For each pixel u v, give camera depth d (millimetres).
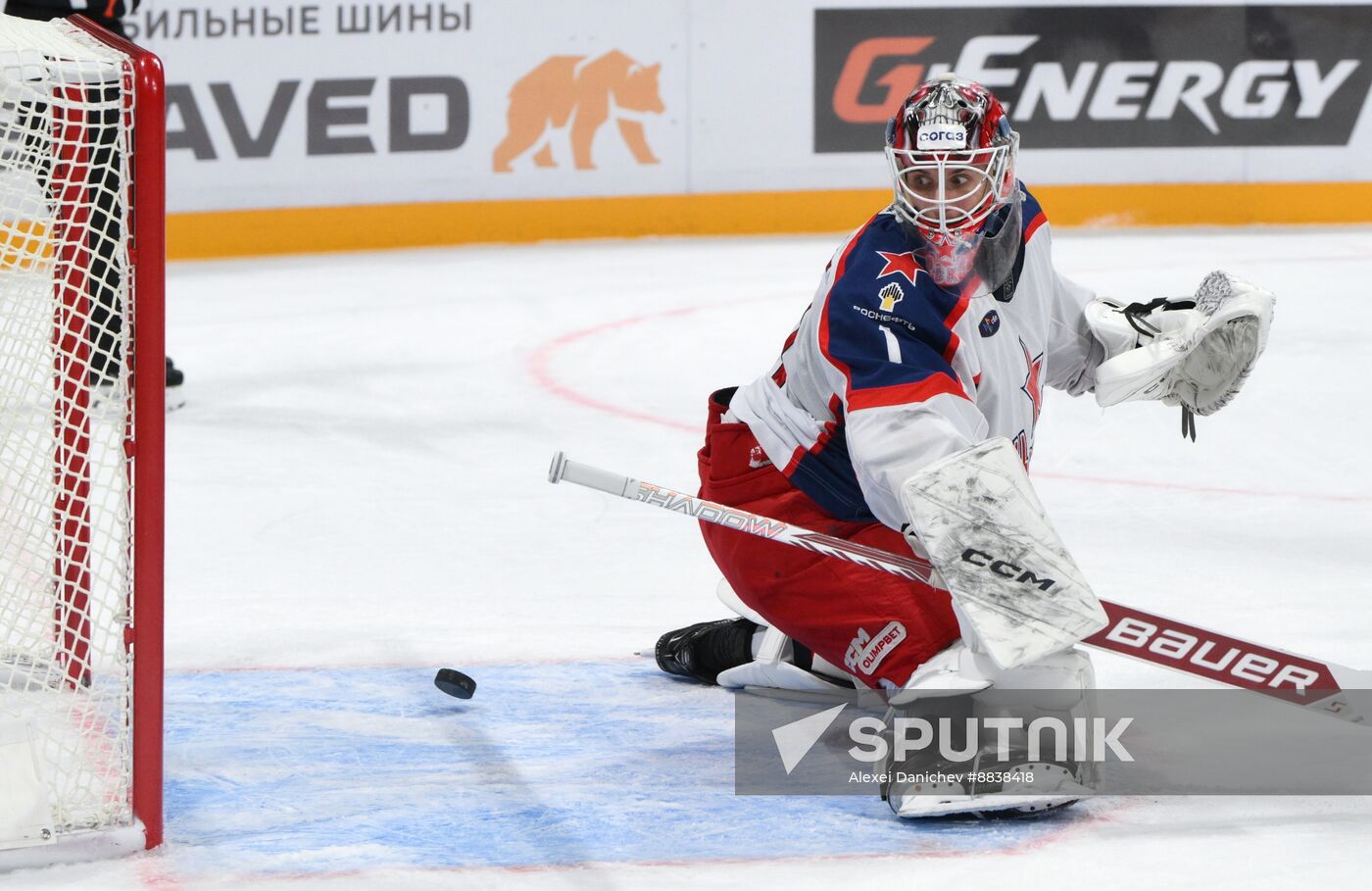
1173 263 33531
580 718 9961
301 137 37156
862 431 8312
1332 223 39312
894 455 8211
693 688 10570
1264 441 19125
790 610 9414
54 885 7500
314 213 37469
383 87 37312
